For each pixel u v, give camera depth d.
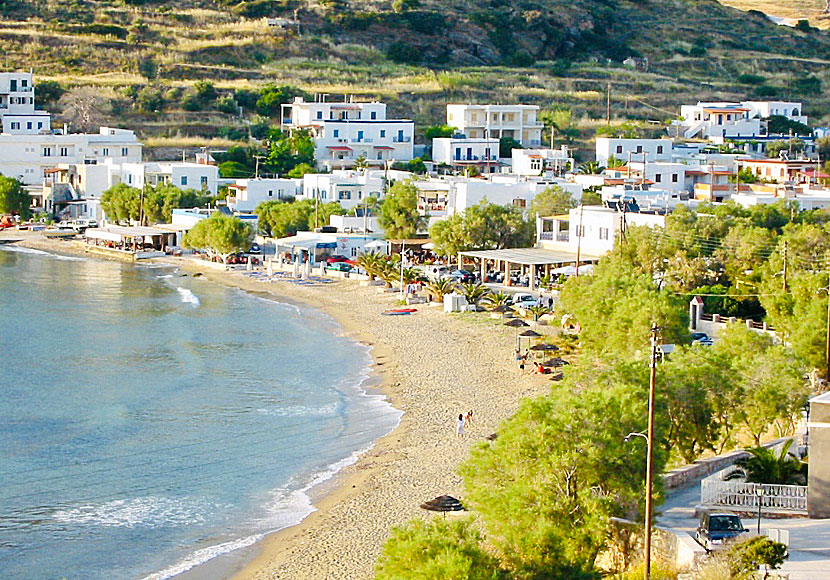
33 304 173.00
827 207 194.50
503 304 158.75
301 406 113.75
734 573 58.22
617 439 65.94
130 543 78.56
